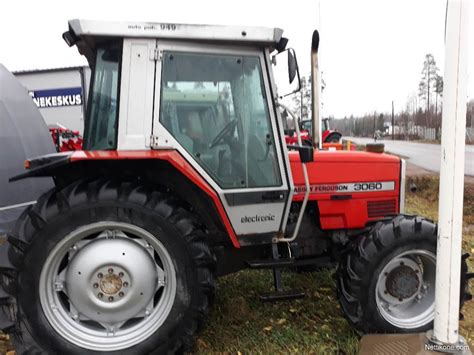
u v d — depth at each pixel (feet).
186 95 8.89
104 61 8.81
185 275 8.44
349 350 9.20
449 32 7.01
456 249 7.32
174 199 8.63
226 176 9.17
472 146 64.59
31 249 7.97
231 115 9.17
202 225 9.19
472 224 24.14
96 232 8.42
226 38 8.69
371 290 9.44
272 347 9.43
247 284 12.60
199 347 9.41
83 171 8.87
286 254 10.05
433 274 9.95
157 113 8.59
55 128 29.48
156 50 8.57
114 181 8.44
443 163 7.27
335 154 10.85
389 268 9.72
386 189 11.06
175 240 8.38
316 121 11.28
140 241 8.57
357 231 10.93
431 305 9.87
